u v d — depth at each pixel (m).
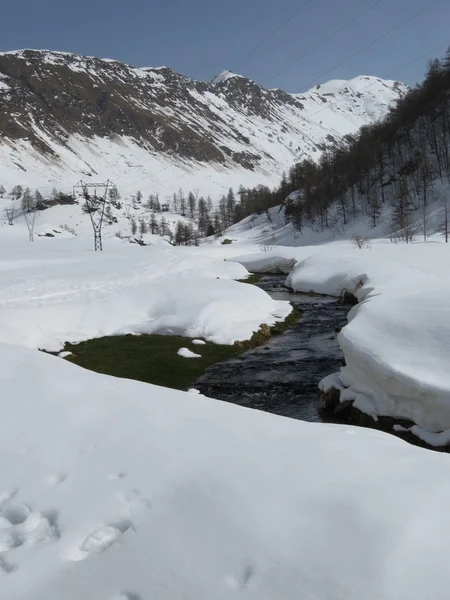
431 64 93.44
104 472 4.78
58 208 154.00
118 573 3.51
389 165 87.19
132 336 18.02
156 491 4.42
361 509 3.92
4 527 4.19
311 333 19.61
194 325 18.41
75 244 82.25
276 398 12.88
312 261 36.94
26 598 3.34
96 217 151.75
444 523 3.75
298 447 5.14
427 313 11.46
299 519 3.87
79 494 4.45
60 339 17.14
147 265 38.84
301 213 91.19
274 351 17.06
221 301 20.17
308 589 3.24
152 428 5.67
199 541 3.74
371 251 37.03
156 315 19.73
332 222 83.88
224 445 5.19
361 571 3.33
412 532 3.63
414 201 72.31
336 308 25.67
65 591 3.38
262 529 3.80
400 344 10.68
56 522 4.12
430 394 9.01
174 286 23.17
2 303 20.61
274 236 92.69
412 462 4.83
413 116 90.31
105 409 6.29
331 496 4.12
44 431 5.70
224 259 56.66
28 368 8.12
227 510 4.05
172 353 16.31
